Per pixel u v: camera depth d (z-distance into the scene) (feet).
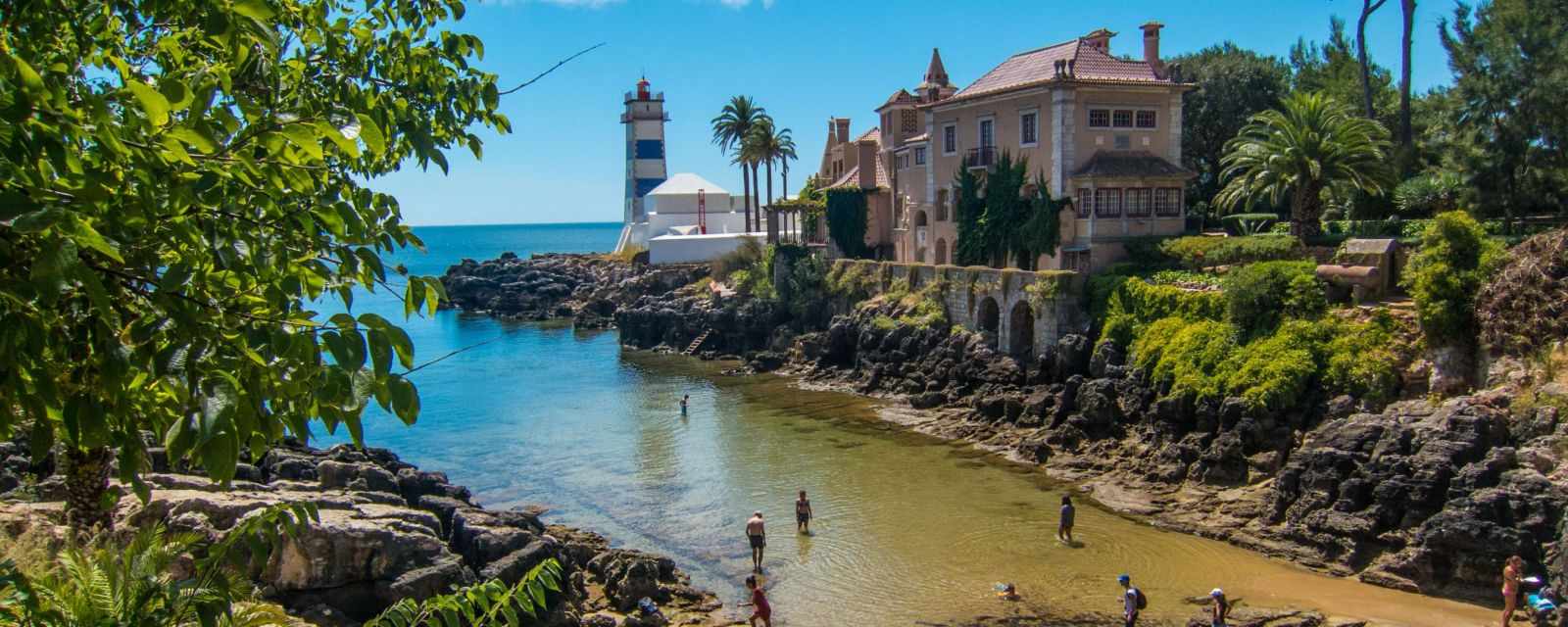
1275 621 90.02
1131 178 194.80
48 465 99.19
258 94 34.47
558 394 216.54
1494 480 100.12
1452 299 123.65
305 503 33.50
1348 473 111.34
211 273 24.91
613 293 356.79
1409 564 98.78
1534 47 155.12
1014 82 212.64
